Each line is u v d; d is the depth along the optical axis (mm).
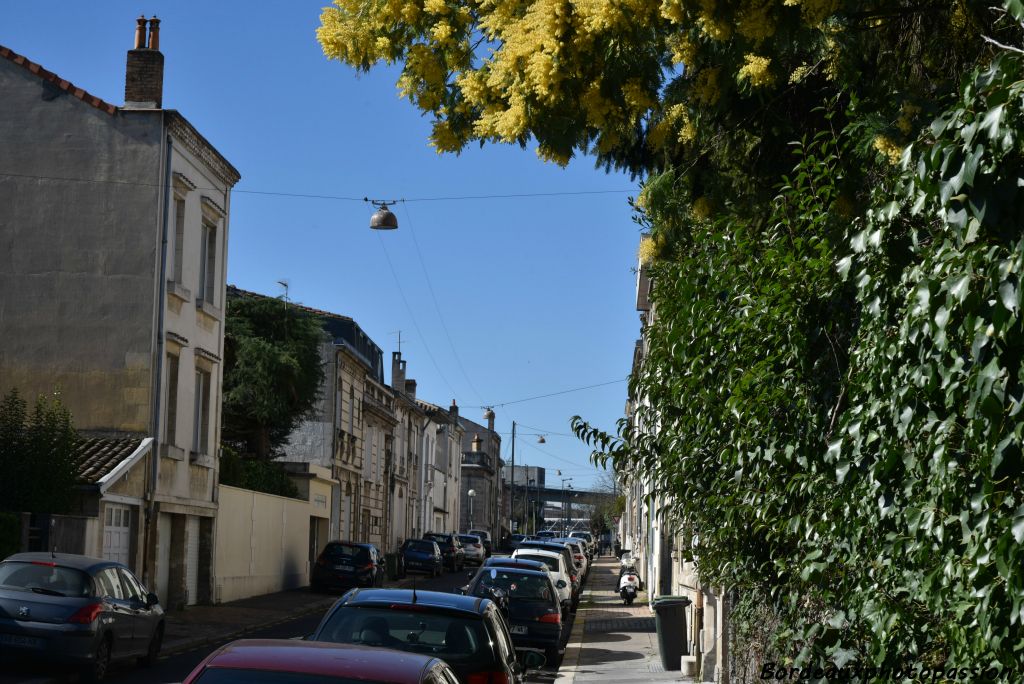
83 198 24266
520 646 18172
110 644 14469
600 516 105562
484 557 61000
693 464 8891
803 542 6816
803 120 9391
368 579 34375
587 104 7234
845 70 7609
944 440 4363
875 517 5355
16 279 24062
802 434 6656
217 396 28125
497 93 7680
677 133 9219
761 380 6781
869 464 5410
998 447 3609
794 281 6613
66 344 23922
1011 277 3402
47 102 24453
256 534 31953
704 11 6754
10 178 24250
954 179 3525
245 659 4973
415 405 61156
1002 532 3996
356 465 46500
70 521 19688
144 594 16078
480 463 95125
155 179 24266
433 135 8188
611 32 7016
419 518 64625
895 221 5078
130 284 24047
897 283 4996
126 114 24406
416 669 5078
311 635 8109
